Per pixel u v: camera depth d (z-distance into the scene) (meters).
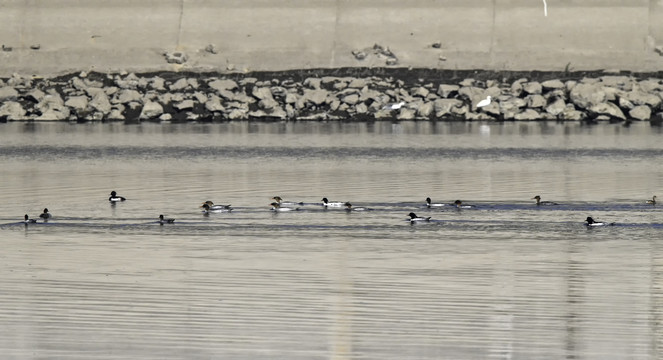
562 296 26.53
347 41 80.38
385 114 75.12
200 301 25.97
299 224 36.09
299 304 25.72
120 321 24.39
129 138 64.38
